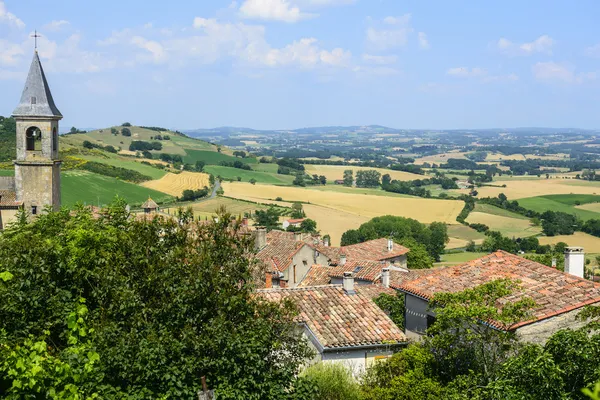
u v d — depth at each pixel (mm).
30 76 62500
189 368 22141
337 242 142375
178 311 23812
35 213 62094
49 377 19453
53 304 23562
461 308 26828
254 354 22906
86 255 26312
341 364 28250
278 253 68562
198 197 166625
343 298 35188
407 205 182250
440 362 28531
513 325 27125
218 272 24953
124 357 21828
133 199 140500
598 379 21031
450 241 151875
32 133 62906
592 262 120188
